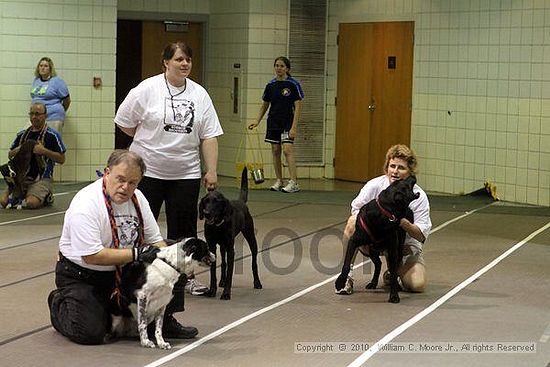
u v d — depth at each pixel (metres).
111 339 6.50
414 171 8.09
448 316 7.35
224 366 5.95
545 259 9.74
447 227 11.64
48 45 14.90
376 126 15.99
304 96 16.53
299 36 16.36
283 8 16.17
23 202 12.38
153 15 16.56
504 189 14.14
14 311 7.20
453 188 14.91
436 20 14.96
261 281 8.51
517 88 13.88
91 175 15.32
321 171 16.83
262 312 7.38
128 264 6.27
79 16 15.02
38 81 14.50
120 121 7.77
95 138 15.31
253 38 16.00
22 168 12.26
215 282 7.89
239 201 8.07
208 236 7.77
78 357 6.05
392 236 7.68
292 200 13.69
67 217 6.32
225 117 16.61
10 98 14.77
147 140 7.71
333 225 11.53
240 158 16.27
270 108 14.79
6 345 6.30
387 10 15.67
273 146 14.77
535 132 13.69
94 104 15.24
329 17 16.53
